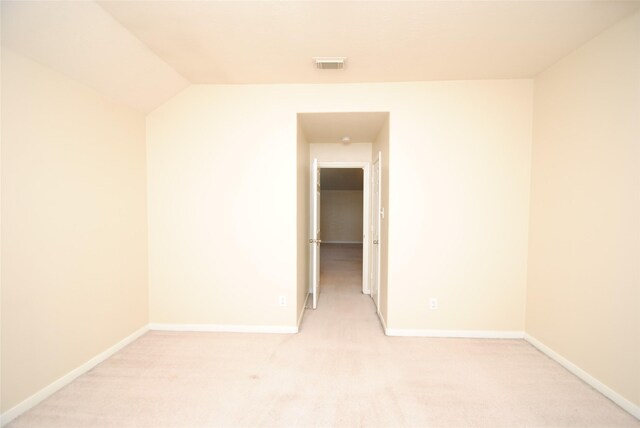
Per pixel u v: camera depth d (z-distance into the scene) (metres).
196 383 1.97
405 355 2.35
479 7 1.63
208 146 2.75
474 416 1.66
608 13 1.67
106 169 2.30
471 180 2.63
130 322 2.56
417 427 1.58
